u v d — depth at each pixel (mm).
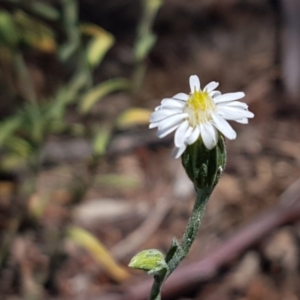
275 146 556
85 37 526
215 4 729
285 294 432
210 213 489
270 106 606
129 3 712
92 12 693
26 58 615
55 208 486
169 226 484
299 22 666
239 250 447
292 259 452
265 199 500
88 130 418
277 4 721
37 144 404
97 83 617
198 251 457
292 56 643
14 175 505
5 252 422
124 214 492
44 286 433
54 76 611
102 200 502
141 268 284
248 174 525
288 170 530
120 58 647
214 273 435
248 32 698
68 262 449
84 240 396
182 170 532
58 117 400
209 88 286
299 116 595
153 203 503
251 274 443
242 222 480
